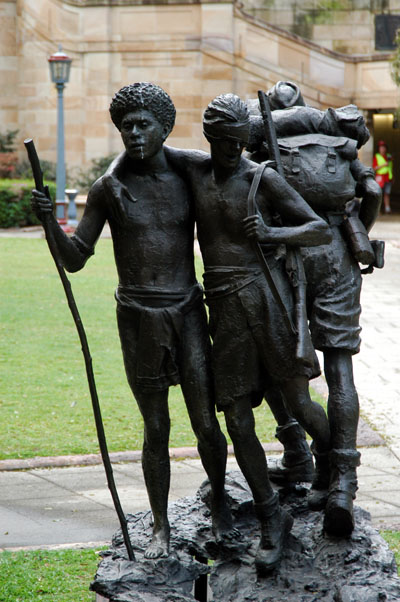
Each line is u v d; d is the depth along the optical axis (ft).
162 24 111.55
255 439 18.25
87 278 67.00
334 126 21.34
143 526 19.54
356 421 19.81
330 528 18.80
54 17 114.01
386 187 116.57
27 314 54.44
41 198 16.90
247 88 111.04
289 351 17.78
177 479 29.32
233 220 17.61
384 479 29.27
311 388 39.60
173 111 17.67
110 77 113.50
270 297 17.67
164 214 17.89
